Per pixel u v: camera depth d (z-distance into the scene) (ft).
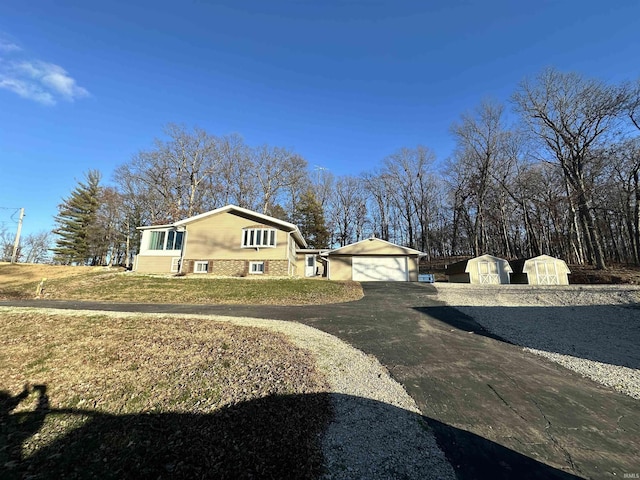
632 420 13.03
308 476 9.69
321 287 54.39
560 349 22.39
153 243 73.15
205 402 14.21
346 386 15.90
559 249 112.98
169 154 111.04
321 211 127.44
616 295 37.11
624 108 68.39
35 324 24.41
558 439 11.71
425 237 134.31
